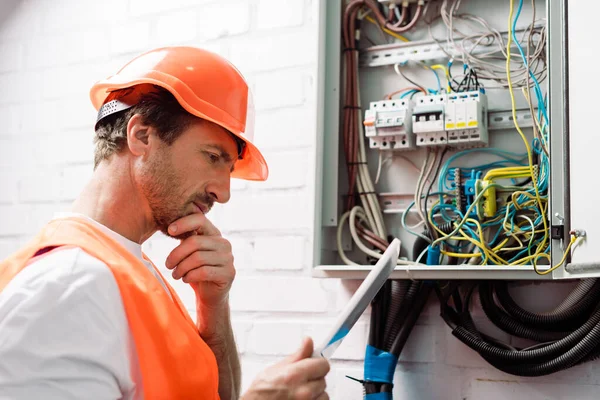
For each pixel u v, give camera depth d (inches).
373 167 71.4
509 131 66.0
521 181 63.7
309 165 71.8
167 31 81.6
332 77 71.3
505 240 61.2
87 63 85.4
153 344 38.6
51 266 36.3
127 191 43.3
